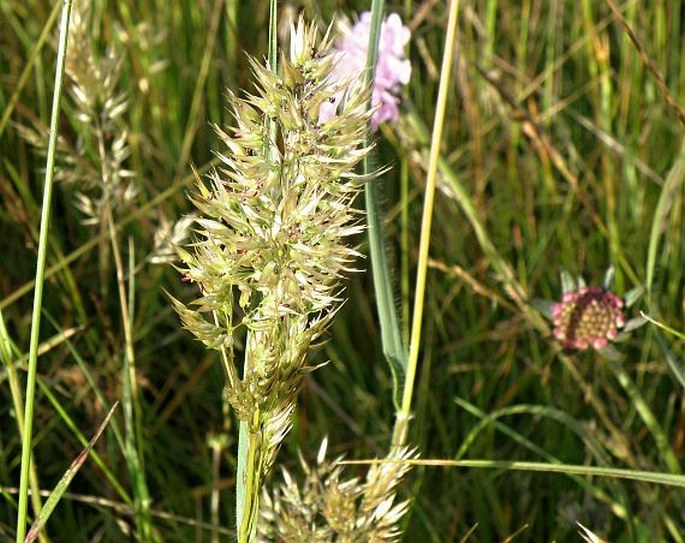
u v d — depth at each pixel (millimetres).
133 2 360
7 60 338
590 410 262
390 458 138
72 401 270
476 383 275
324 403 281
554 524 254
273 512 136
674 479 141
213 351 276
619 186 311
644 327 269
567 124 337
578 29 348
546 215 306
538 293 297
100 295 282
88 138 276
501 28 354
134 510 202
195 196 101
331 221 99
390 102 219
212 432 263
